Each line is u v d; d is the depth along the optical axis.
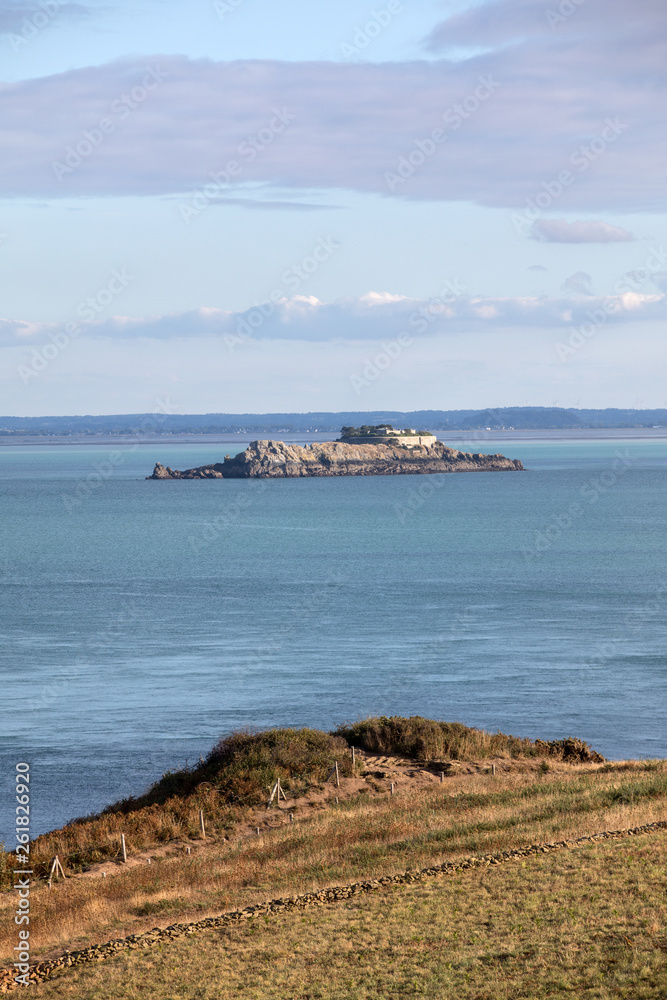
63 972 75.94
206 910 89.00
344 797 134.75
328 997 65.12
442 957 70.06
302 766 145.75
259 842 113.44
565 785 130.12
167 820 125.81
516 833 103.00
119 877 104.44
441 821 114.19
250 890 93.62
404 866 95.62
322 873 96.19
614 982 61.97
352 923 79.25
